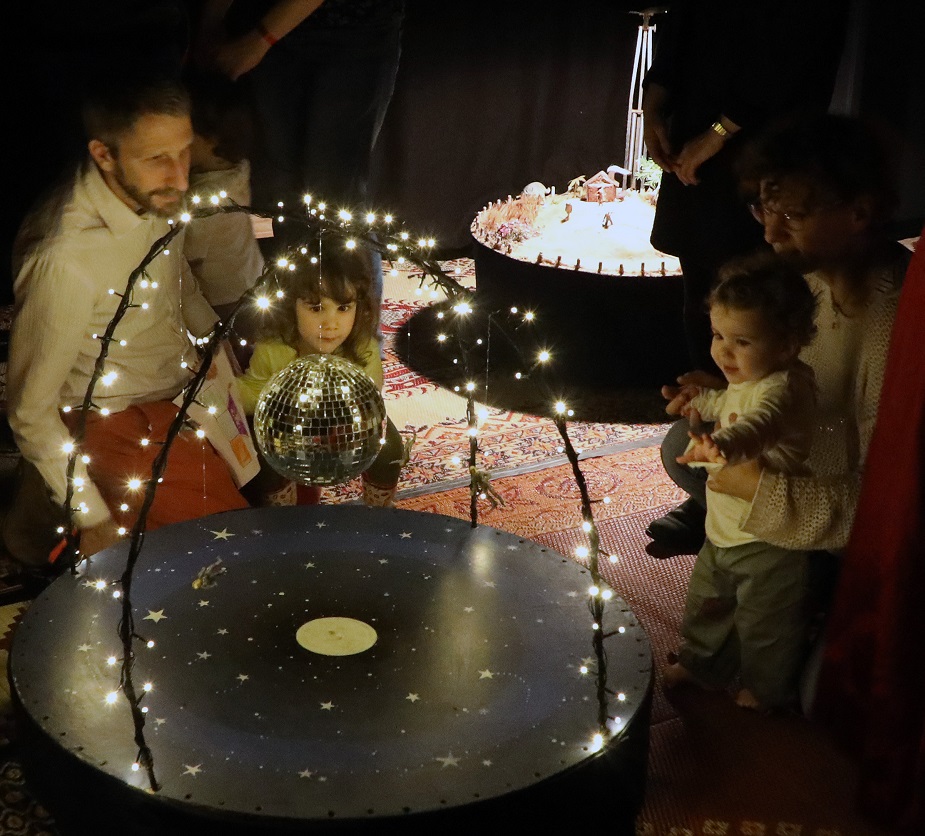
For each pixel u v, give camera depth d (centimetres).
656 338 382
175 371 270
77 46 367
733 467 231
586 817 175
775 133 235
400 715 179
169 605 203
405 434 356
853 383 231
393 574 215
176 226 198
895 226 558
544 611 206
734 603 243
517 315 391
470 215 533
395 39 362
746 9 270
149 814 161
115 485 256
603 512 317
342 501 317
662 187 308
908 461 190
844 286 229
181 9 346
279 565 217
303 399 195
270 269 188
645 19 459
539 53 518
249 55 319
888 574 197
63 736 171
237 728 175
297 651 193
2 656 246
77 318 241
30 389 242
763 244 288
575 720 179
